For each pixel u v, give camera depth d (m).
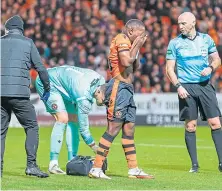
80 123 22.59
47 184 19.31
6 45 20.45
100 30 60.41
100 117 54.38
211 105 23.52
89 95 22.42
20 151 31.67
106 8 63.09
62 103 22.89
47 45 59.22
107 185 19.28
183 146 35.22
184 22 23.28
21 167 24.55
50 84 22.91
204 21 62.53
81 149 33.03
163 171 23.59
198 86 23.42
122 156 29.14
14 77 20.27
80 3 62.38
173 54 23.53
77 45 59.12
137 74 56.03
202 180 21.05
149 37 59.22
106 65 57.91
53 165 22.39
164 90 56.34
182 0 63.94
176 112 55.06
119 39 20.50
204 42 23.44
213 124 23.61
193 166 23.52
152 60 57.66
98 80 22.53
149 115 55.16
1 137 20.53
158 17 63.06
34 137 20.70
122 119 20.77
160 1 63.72
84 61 57.72
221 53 60.00
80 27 60.59
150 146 35.25
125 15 62.66
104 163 22.00
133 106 21.05
